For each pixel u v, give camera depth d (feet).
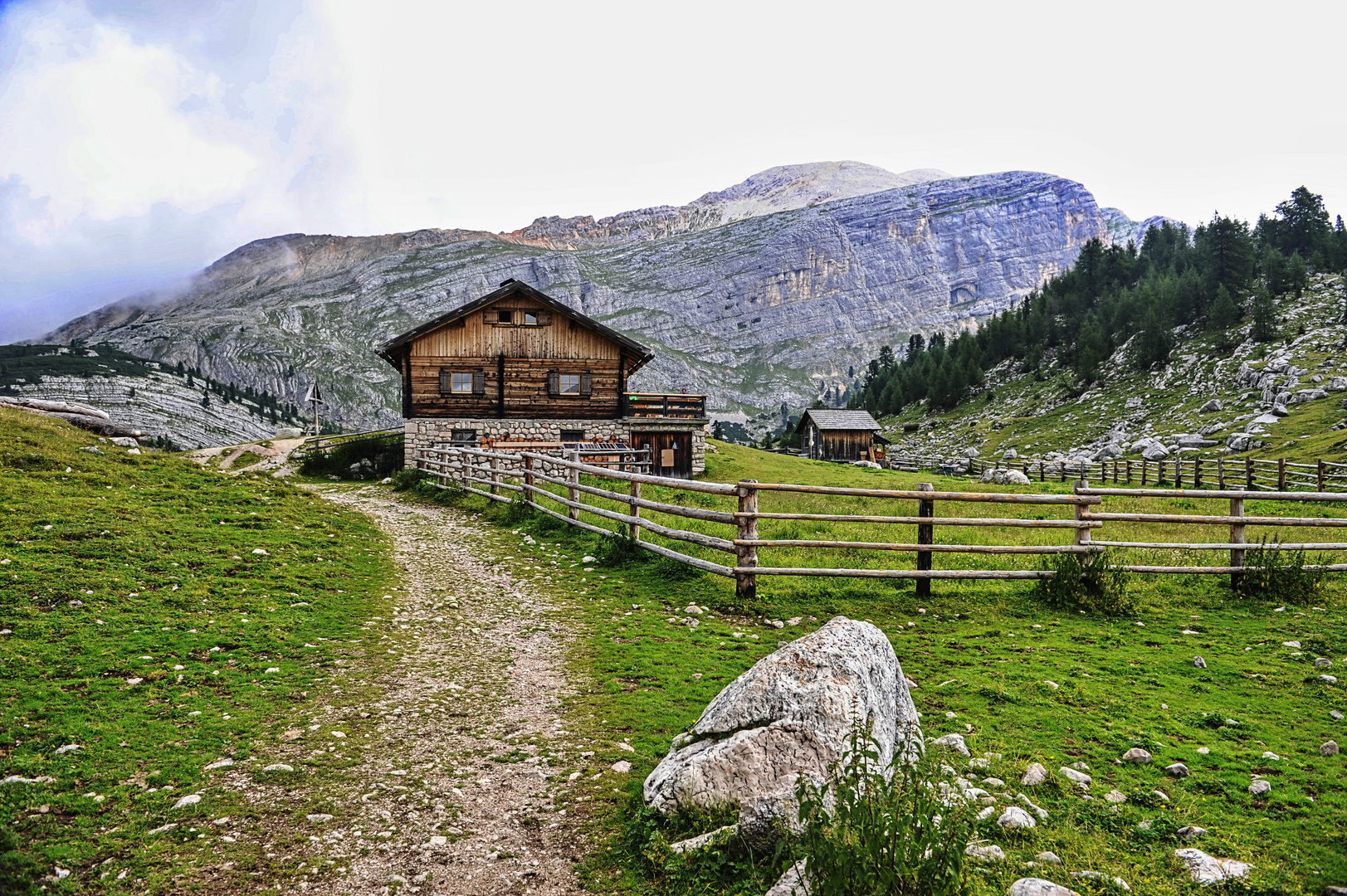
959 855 13.08
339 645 30.32
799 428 315.17
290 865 15.52
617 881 15.46
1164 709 23.62
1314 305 360.69
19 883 13.92
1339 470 118.21
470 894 14.93
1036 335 524.52
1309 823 16.76
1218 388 324.39
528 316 130.62
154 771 18.95
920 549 37.83
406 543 54.85
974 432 420.77
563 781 19.56
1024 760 19.94
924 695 24.73
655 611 36.11
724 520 38.22
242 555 42.06
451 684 26.68
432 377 127.44
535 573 45.16
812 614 34.99
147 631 29.17
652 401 138.10
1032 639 31.55
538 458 65.16
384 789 18.94
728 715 17.99
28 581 32.50
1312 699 24.49
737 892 14.64
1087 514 38.29
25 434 62.54
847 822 13.93
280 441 173.06
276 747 20.97
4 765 18.31
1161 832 16.39
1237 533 39.34
